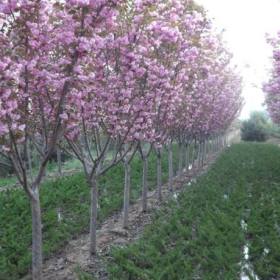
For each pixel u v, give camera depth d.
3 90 4.90
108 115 7.53
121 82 7.27
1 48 5.19
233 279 6.23
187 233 8.48
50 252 8.27
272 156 25.31
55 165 21.89
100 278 6.97
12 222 9.35
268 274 6.74
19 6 4.98
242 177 15.64
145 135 9.77
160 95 8.30
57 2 5.36
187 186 14.90
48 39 5.53
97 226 10.43
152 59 7.85
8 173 19.98
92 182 8.31
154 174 17.17
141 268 6.91
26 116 5.89
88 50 5.48
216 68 15.12
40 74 5.60
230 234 8.22
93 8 5.35
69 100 6.27
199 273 6.75
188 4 9.51
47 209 11.02
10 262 7.43
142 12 6.66
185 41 8.52
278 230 8.97
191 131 18.72
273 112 23.64
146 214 11.57
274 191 12.79
